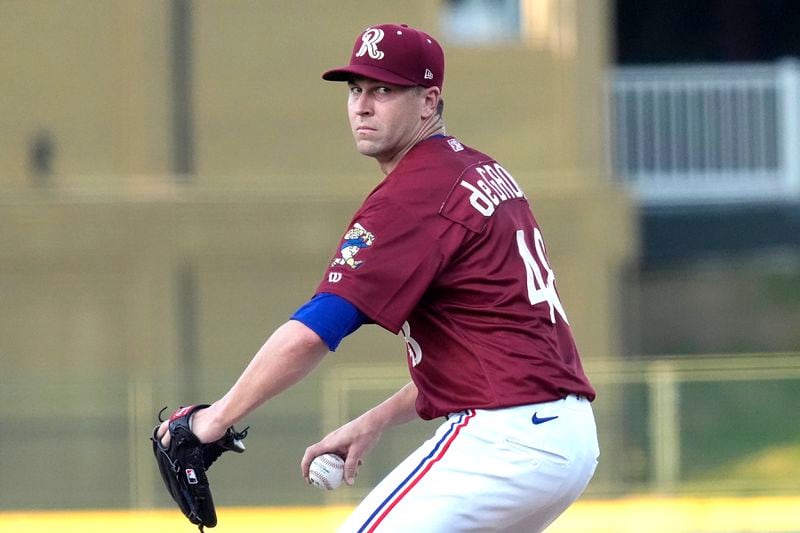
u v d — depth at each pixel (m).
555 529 40.38
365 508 12.61
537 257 13.21
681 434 42.41
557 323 13.19
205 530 40.12
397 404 14.26
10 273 45.50
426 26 48.16
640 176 57.91
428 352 12.96
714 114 57.66
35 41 46.28
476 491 12.42
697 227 57.78
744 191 57.59
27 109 46.22
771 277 71.75
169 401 42.00
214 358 46.16
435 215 12.60
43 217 45.53
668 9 71.44
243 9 47.16
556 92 48.56
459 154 13.19
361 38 13.10
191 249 46.06
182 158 46.78
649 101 58.19
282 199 46.50
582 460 12.90
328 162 47.53
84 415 41.94
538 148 48.50
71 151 46.25
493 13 60.06
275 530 40.06
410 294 12.43
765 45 72.06
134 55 46.47
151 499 41.78
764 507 41.69
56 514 41.50
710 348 70.12
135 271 45.88
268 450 41.72
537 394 12.65
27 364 45.53
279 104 47.31
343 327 12.27
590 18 48.44
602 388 42.75
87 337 45.75
